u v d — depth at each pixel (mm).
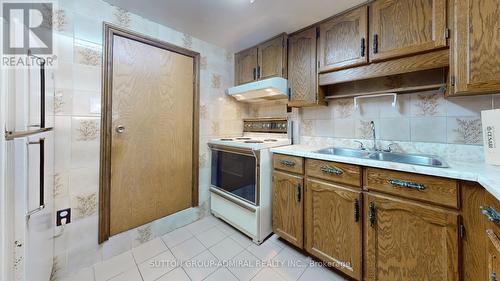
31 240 847
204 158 2191
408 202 1041
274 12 1572
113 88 1527
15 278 692
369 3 1398
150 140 1755
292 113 2158
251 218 1764
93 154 1436
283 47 1908
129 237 1637
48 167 1109
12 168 678
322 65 1646
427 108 1395
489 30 957
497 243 709
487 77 963
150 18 1680
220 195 2074
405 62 1260
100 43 1449
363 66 1438
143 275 1355
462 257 898
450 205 920
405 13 1242
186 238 1805
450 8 1091
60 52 1285
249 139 2232
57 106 1280
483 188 840
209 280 1316
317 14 1582
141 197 1707
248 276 1354
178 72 1929
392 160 1457
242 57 2338
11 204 675
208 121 2211
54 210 1276
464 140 1266
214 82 2248
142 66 1684
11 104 710
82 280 1299
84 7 1376
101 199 1468
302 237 1530
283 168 1675
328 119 1895
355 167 1236
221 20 1701
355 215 1227
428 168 964
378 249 1146
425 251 993
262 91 1997
